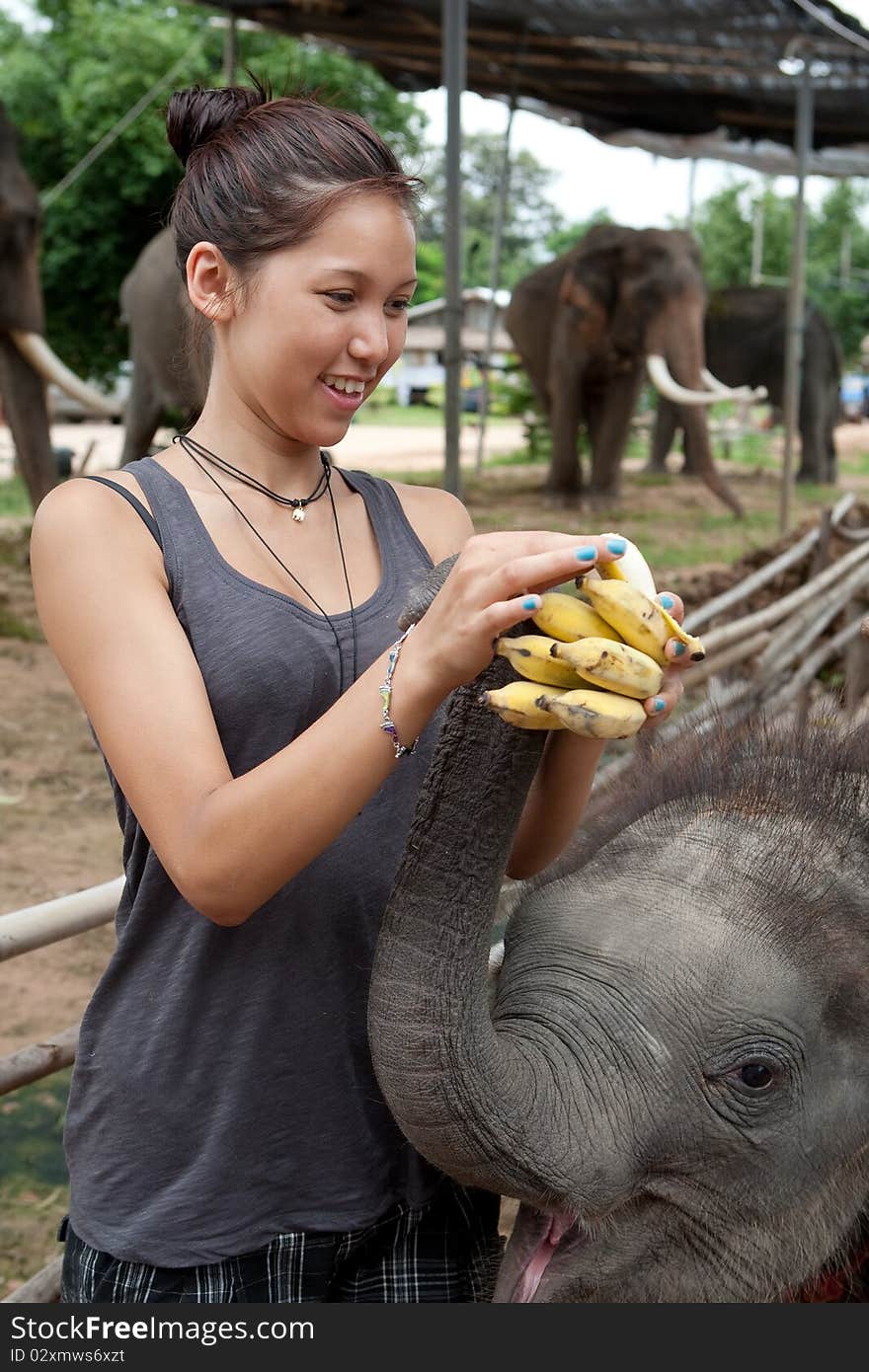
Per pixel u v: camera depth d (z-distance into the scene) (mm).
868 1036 1469
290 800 1190
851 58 11023
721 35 10258
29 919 2156
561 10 9422
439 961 1213
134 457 10867
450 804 1198
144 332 10211
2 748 5957
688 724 1902
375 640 1467
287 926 1436
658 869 1535
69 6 16094
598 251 12672
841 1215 1537
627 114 13516
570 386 13227
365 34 10250
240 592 1403
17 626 7879
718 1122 1396
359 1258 1557
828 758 1696
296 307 1362
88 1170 1479
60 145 15359
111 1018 1473
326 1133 1463
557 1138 1299
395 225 1369
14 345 8250
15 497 13211
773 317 17344
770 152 15367
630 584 1144
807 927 1461
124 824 1463
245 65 1503
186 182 1438
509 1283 1442
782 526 11680
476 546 1136
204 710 1312
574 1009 1397
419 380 36906
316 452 1524
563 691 1122
